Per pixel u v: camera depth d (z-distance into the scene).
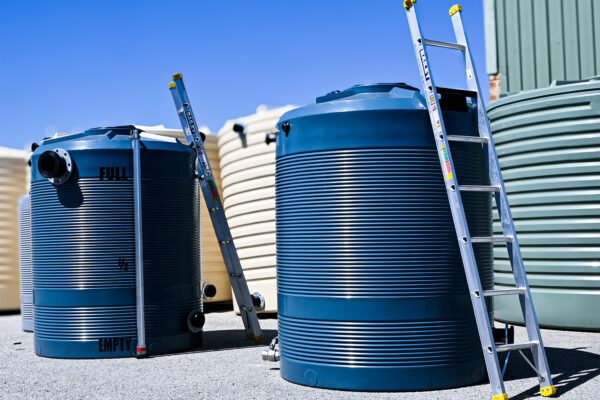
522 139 7.20
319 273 4.75
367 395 4.50
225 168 9.58
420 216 4.64
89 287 6.15
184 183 6.55
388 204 4.63
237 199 9.19
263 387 4.82
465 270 4.42
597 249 6.78
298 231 4.88
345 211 4.67
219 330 7.86
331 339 4.70
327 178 4.74
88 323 6.15
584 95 6.83
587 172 6.80
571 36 9.16
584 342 6.30
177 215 6.47
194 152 6.80
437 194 4.69
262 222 8.92
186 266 6.54
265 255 8.86
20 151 11.32
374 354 4.60
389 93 4.93
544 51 9.34
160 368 5.64
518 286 4.57
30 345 7.28
